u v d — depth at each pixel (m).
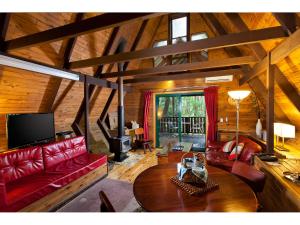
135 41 5.46
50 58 3.48
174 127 6.54
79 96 4.72
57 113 4.48
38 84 3.57
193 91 5.82
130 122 6.57
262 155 2.63
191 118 6.48
